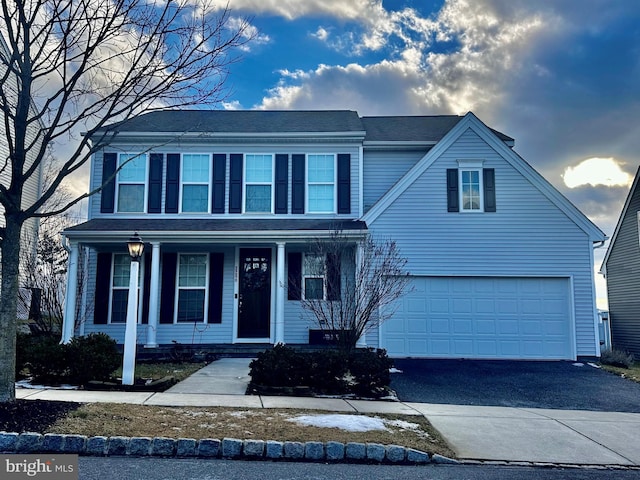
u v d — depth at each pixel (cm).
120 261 1427
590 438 686
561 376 1135
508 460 588
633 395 979
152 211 1435
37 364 870
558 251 1340
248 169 1459
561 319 1323
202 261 1434
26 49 645
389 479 508
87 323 1393
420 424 695
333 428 633
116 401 731
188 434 579
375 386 902
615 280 1953
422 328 1323
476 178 1370
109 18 672
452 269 1338
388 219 1355
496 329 1323
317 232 1266
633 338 1809
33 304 1418
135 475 483
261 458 557
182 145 1458
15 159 646
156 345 1278
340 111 1758
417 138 1517
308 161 1462
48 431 559
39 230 1845
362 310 1094
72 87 657
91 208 1430
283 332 1334
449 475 530
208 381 945
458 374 1137
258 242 1336
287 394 868
